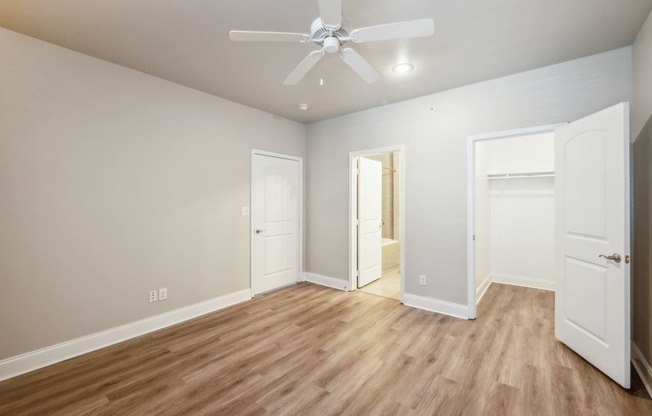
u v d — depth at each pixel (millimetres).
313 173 4559
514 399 1842
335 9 1493
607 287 2037
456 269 3191
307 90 3260
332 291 4121
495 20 2027
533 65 2678
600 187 2092
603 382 1995
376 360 2309
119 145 2680
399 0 1827
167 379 2086
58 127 2350
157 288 2936
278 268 4242
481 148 3893
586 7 1894
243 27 2115
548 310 3330
